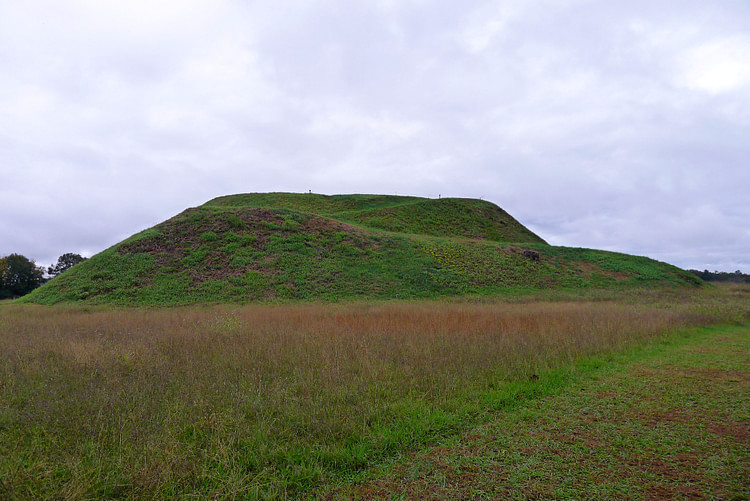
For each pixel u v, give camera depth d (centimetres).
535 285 3150
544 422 454
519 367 652
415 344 799
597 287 3291
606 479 332
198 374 593
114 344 836
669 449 387
